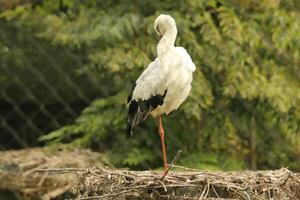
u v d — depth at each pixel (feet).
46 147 42.01
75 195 30.96
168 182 26.63
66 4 43.21
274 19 42.52
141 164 42.37
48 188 37.83
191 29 41.81
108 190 27.22
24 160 38.73
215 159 41.93
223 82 41.93
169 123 42.09
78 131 42.60
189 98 40.24
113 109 42.39
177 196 26.45
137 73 41.01
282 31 42.50
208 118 42.50
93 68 41.88
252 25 42.29
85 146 42.37
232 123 42.88
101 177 27.53
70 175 38.09
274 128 43.16
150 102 32.78
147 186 26.48
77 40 41.37
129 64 40.16
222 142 42.57
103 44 41.09
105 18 41.39
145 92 32.81
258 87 41.52
